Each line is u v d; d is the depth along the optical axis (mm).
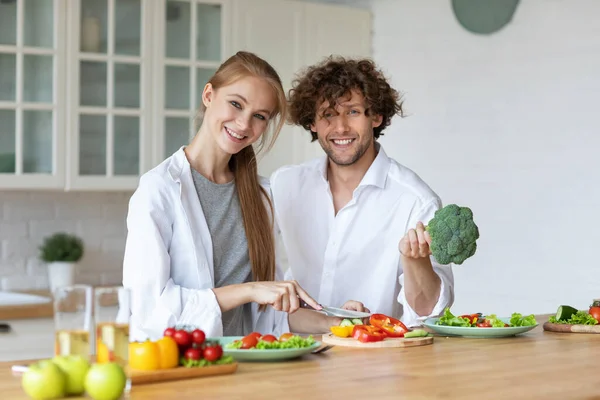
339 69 2828
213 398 1630
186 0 4785
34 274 4902
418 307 2721
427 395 1680
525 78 4648
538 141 4582
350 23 5449
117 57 4602
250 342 2084
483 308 4879
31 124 4441
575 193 4398
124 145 4648
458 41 5012
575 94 4398
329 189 2998
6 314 4094
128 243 2400
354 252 2984
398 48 5422
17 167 4395
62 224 4980
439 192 5152
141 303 2328
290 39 5156
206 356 1880
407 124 5375
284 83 5137
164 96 4738
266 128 2576
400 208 2953
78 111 4516
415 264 2637
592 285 4316
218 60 4891
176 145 4777
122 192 5152
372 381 1819
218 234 2541
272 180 3107
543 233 4551
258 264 2609
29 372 1584
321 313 2717
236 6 4930
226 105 2426
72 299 1622
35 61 4449
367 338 2311
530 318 2619
